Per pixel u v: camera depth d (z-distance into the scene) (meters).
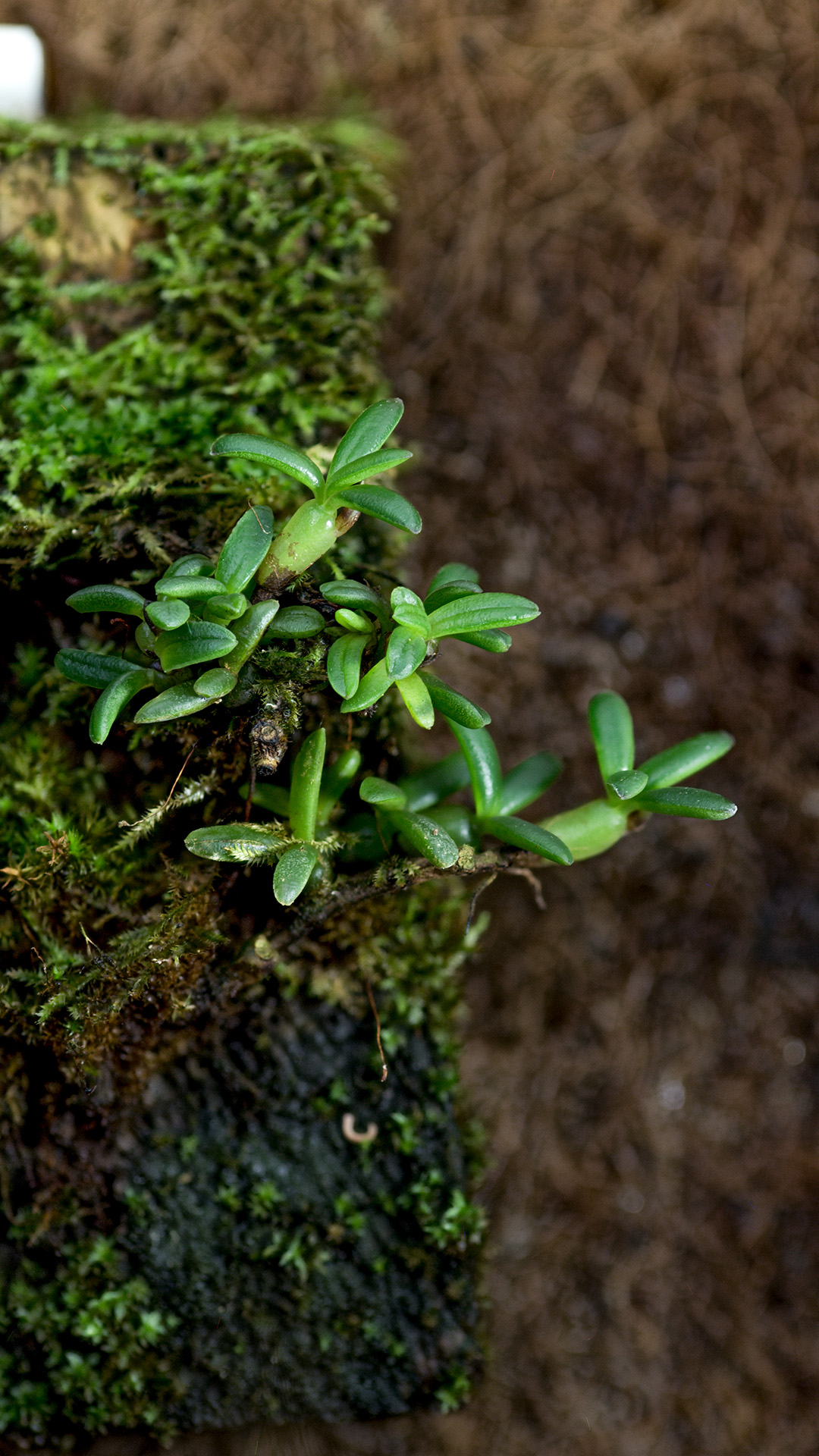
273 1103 0.54
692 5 0.69
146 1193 0.53
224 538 0.53
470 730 0.52
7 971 0.52
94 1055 0.52
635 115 0.69
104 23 0.66
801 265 0.70
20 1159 0.53
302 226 0.55
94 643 0.53
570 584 0.67
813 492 0.70
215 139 0.56
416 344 0.67
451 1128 0.54
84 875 0.52
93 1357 0.53
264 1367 0.54
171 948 0.51
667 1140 0.66
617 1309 0.64
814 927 0.68
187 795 0.52
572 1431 0.63
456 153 0.68
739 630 0.69
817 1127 0.67
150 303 0.55
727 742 0.52
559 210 0.69
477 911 0.65
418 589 0.65
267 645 0.51
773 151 0.70
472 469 0.67
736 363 0.70
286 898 0.50
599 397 0.69
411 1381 0.54
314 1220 0.54
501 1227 0.64
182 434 0.54
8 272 0.55
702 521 0.69
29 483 0.53
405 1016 0.54
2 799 0.53
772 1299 0.64
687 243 0.70
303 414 0.55
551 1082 0.65
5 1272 0.53
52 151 0.55
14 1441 0.54
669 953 0.67
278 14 0.67
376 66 0.68
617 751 0.52
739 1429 0.63
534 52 0.69
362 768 0.53
